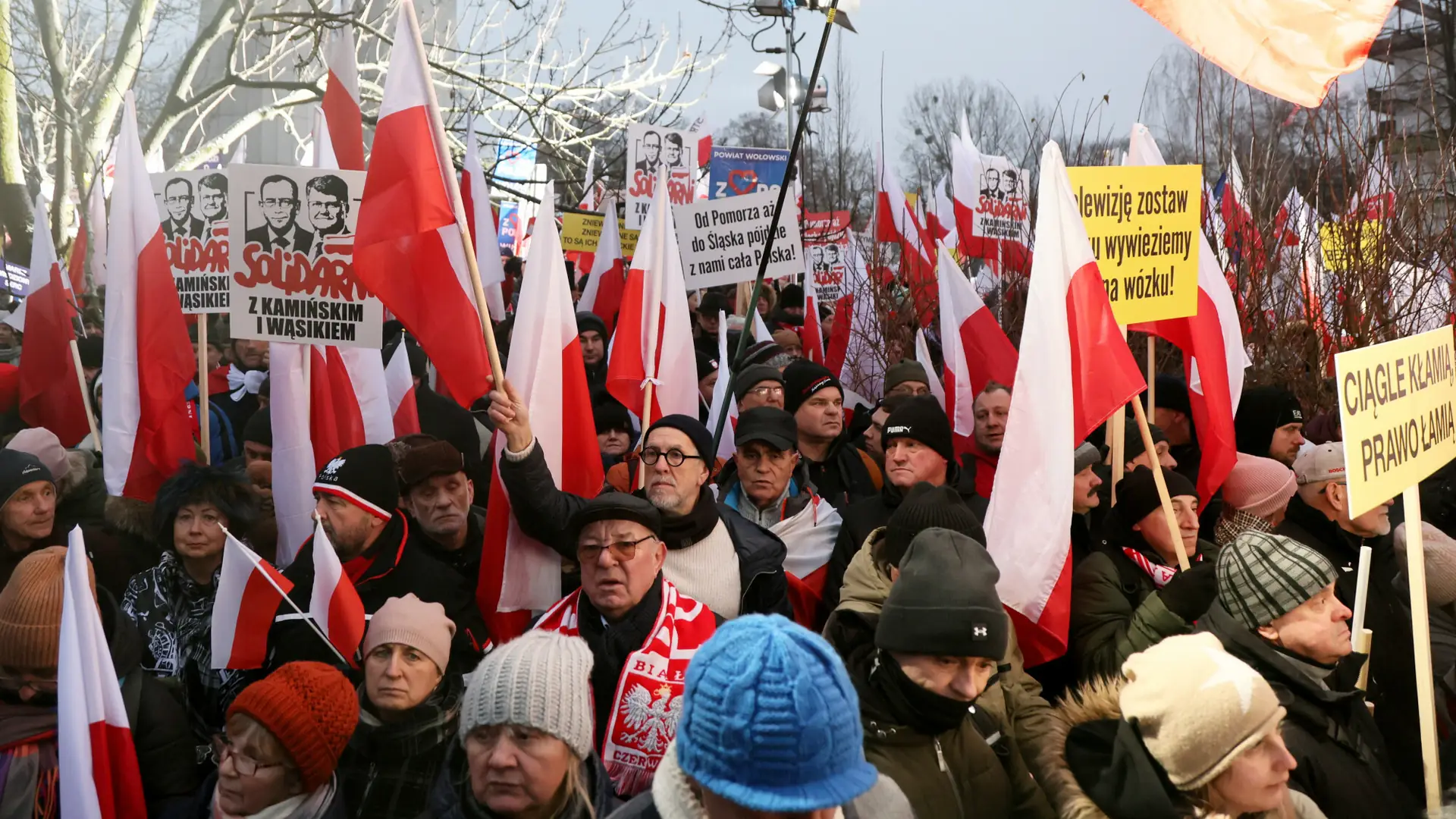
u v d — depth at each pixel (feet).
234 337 15.55
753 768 5.99
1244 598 10.32
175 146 67.10
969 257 33.32
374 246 13.21
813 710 6.03
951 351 19.88
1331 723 10.14
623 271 30.89
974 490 16.49
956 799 9.30
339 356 17.10
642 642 11.16
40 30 52.29
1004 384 17.35
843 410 18.67
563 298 13.87
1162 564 13.62
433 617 10.81
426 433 18.10
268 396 20.38
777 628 6.26
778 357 23.30
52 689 10.48
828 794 6.03
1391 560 14.84
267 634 11.52
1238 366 16.94
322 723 9.45
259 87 49.93
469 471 18.21
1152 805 8.36
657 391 16.58
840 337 29.48
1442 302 24.44
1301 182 27.35
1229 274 25.72
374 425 17.48
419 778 10.52
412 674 10.54
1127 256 15.05
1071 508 12.66
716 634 6.37
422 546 13.73
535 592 12.98
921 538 9.71
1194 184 15.48
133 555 15.14
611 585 11.11
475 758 8.91
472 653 12.58
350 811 10.43
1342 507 14.70
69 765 9.69
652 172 31.48
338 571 11.37
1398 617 13.47
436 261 13.26
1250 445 18.90
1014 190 32.73
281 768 9.36
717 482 16.57
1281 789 8.49
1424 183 25.52
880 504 14.96
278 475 15.48
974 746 9.61
